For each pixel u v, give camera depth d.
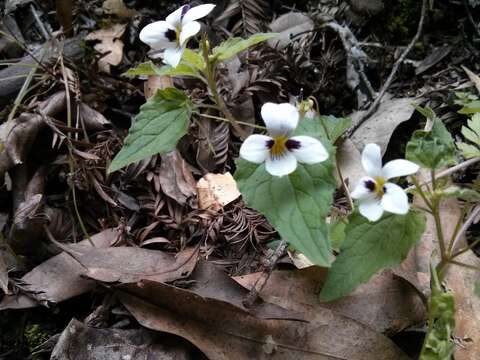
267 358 0.12
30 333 0.13
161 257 0.13
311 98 0.13
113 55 0.18
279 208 0.11
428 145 0.11
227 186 0.15
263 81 0.16
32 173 0.15
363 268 0.11
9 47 0.18
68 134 0.15
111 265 0.13
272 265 0.13
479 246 0.14
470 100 0.16
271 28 0.18
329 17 0.18
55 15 0.19
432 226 0.14
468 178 0.15
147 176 0.15
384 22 0.19
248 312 0.12
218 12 0.19
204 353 0.12
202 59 0.12
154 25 0.11
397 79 0.18
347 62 0.18
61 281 0.13
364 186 0.10
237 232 0.14
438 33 0.19
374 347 0.12
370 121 0.16
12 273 0.14
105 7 0.18
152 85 0.17
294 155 0.10
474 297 0.13
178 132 0.11
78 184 0.15
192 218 0.14
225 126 0.16
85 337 0.12
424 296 0.12
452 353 0.12
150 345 0.12
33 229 0.14
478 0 0.18
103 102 0.17
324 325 0.12
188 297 0.12
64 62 0.17
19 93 0.16
